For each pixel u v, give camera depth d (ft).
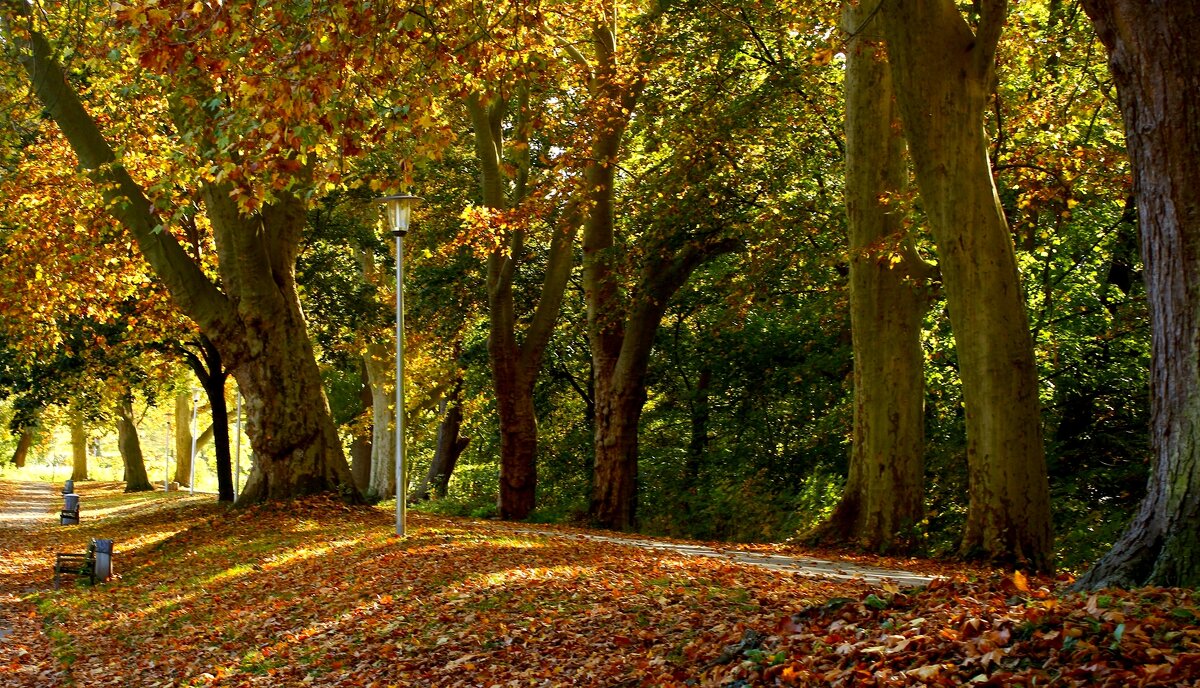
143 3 34.35
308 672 34.71
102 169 63.52
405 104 39.19
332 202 105.60
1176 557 22.22
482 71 44.78
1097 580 23.63
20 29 64.34
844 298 79.46
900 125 61.67
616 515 92.89
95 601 54.29
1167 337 23.13
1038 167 65.87
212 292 73.61
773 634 24.70
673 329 111.96
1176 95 22.75
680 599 34.91
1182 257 22.81
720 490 93.30
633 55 81.25
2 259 80.64
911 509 61.05
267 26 36.45
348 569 50.57
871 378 62.13
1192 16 22.66
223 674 36.29
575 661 29.07
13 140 79.05
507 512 96.43
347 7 35.83
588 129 81.56
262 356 73.67
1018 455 50.11
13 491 191.93
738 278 90.84
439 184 108.27
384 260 120.98
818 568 48.67
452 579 43.86
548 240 108.58
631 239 105.29
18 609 55.88
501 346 95.50
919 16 47.55
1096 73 69.15
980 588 24.99
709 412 107.34
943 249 50.26
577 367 127.75
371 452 149.89
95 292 83.87
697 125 78.13
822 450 93.25
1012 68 70.33
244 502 74.64
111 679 38.86
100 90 76.84
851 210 62.44
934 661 19.34
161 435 360.69
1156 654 17.02
